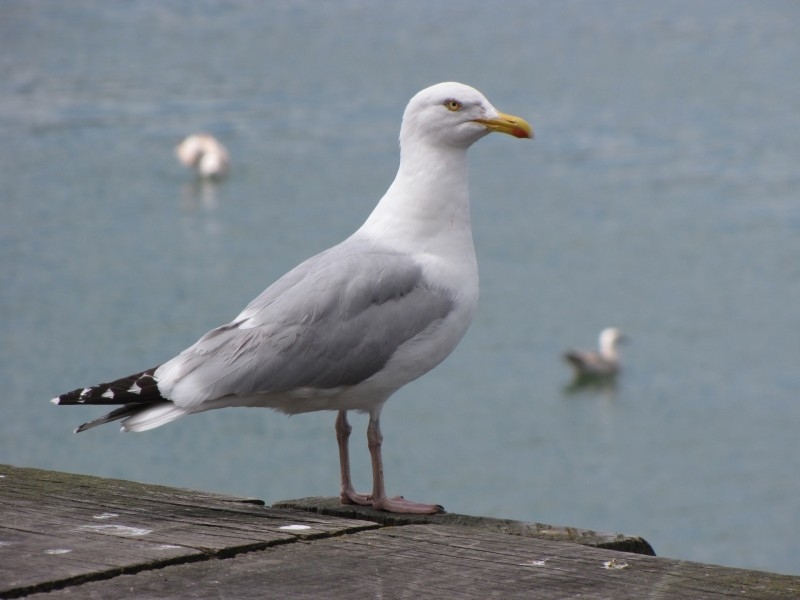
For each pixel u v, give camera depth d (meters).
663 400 22.78
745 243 32.59
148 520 4.86
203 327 24.97
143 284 28.12
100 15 89.06
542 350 25.02
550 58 70.38
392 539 4.70
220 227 33.91
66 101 55.56
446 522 5.49
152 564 4.31
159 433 20.05
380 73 64.69
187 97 57.03
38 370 22.45
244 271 29.34
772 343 25.50
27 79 61.56
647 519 17.94
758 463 19.80
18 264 29.94
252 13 90.94
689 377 23.94
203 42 75.62
